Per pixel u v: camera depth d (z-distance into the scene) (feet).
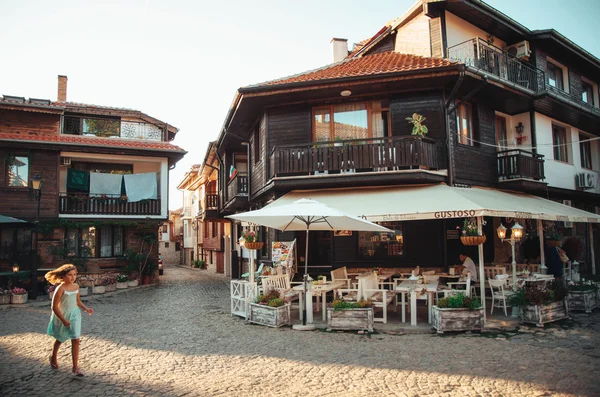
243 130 62.08
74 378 21.65
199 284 72.49
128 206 70.90
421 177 42.42
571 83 63.98
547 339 27.94
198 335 31.27
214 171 96.73
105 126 74.79
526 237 54.44
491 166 50.16
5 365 23.94
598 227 74.38
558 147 62.28
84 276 65.00
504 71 51.85
